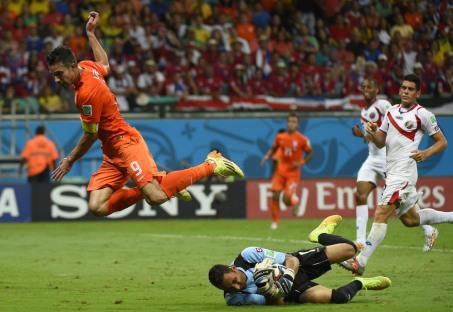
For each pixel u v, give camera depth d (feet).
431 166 219.00
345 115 219.00
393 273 98.22
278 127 216.74
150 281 95.55
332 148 218.59
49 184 191.11
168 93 215.72
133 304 78.48
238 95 219.00
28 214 190.19
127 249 131.54
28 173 197.36
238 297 75.20
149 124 211.41
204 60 219.82
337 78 225.35
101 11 224.94
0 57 213.66
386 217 91.04
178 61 219.82
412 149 92.02
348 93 224.74
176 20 227.81
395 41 230.27
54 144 208.13
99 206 85.30
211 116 214.28
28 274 102.68
